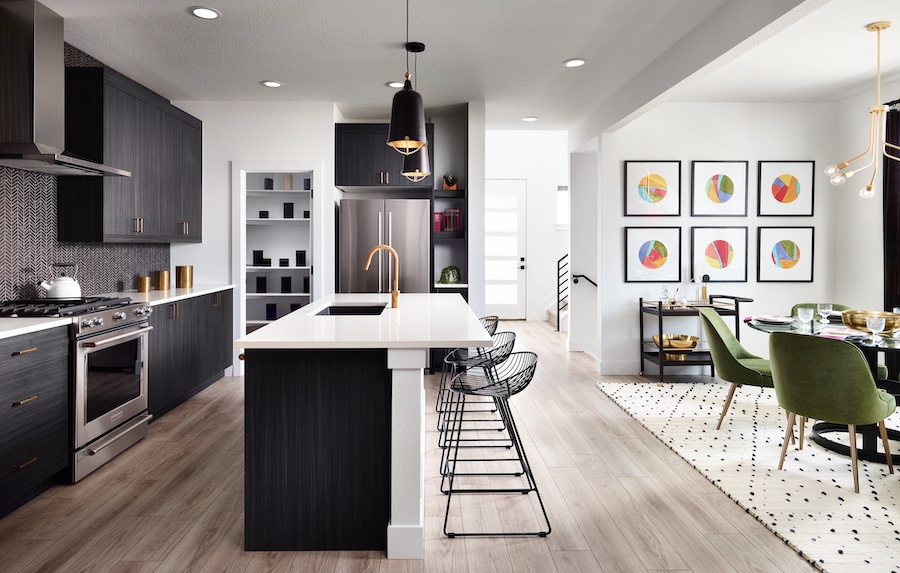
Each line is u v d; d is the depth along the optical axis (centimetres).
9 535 254
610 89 532
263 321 691
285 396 247
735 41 332
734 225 586
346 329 277
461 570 229
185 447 372
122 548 245
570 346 735
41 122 332
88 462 323
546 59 450
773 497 292
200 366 497
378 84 520
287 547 248
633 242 588
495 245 1066
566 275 1063
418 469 242
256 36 402
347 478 248
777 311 587
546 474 328
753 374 392
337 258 628
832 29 385
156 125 479
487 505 288
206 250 584
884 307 503
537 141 1058
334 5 351
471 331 269
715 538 254
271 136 583
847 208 561
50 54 340
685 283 589
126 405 363
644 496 298
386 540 247
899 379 393
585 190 721
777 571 226
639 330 594
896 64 457
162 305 424
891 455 346
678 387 537
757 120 580
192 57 447
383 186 609
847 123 561
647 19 370
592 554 240
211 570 229
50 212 399
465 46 422
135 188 445
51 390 297
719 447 370
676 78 411
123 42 413
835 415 304
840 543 245
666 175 585
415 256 604
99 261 457
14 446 270
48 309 313
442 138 664
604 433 404
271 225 689
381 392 248
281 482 247
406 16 368
